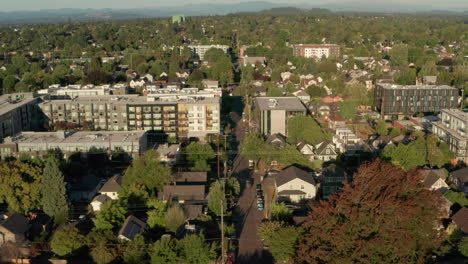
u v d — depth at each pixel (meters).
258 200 93.50
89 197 95.62
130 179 93.56
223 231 75.94
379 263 54.75
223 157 117.88
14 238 76.00
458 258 70.12
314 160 110.69
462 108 163.50
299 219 79.75
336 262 55.38
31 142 112.25
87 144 112.56
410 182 59.53
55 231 80.06
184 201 90.44
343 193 59.72
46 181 84.00
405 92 161.12
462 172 99.31
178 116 138.38
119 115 140.12
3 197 86.12
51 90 165.38
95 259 69.62
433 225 58.34
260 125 140.12
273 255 72.25
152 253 69.44
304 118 126.12
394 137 128.62
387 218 55.19
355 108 158.25
